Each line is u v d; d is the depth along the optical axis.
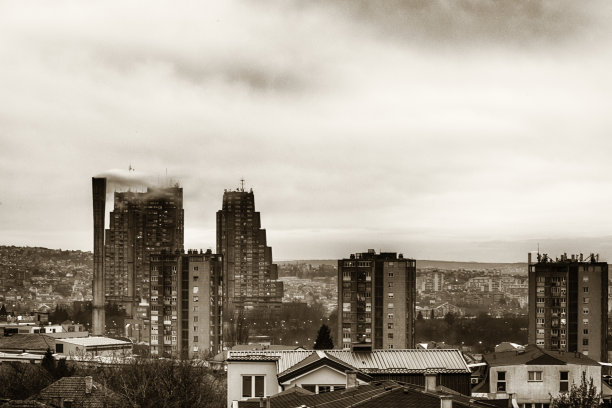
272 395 82.50
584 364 103.06
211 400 123.25
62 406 108.06
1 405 98.50
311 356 86.50
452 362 89.19
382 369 86.94
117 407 107.94
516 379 102.06
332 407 63.78
